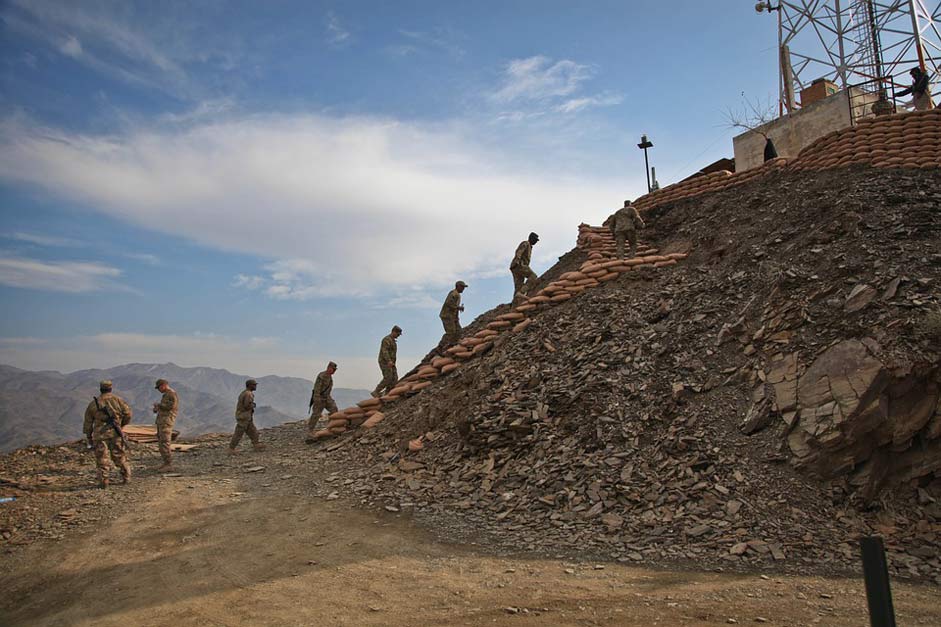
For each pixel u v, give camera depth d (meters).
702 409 8.56
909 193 11.03
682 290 12.03
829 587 5.16
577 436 8.84
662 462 7.84
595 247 18.05
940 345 7.21
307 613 5.15
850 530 6.41
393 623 4.82
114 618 5.38
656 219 17.86
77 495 9.35
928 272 8.52
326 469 10.54
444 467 9.48
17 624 5.48
